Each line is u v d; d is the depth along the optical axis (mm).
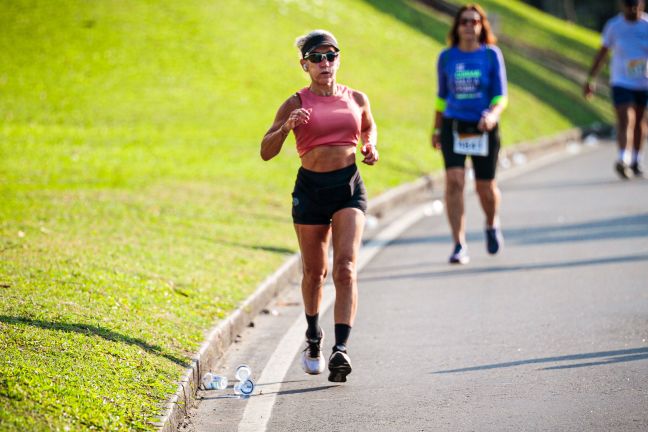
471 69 24219
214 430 13852
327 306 21328
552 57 87000
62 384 12859
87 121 44625
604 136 66562
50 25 55625
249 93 51844
